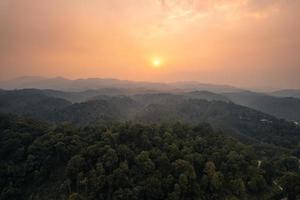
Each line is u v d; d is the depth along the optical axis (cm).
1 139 10694
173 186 8062
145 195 7800
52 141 9806
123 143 9912
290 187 8238
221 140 10944
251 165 9119
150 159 8600
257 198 8206
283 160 11412
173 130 11162
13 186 8881
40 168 9181
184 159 8900
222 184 8350
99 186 7806
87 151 8919
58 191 8369
